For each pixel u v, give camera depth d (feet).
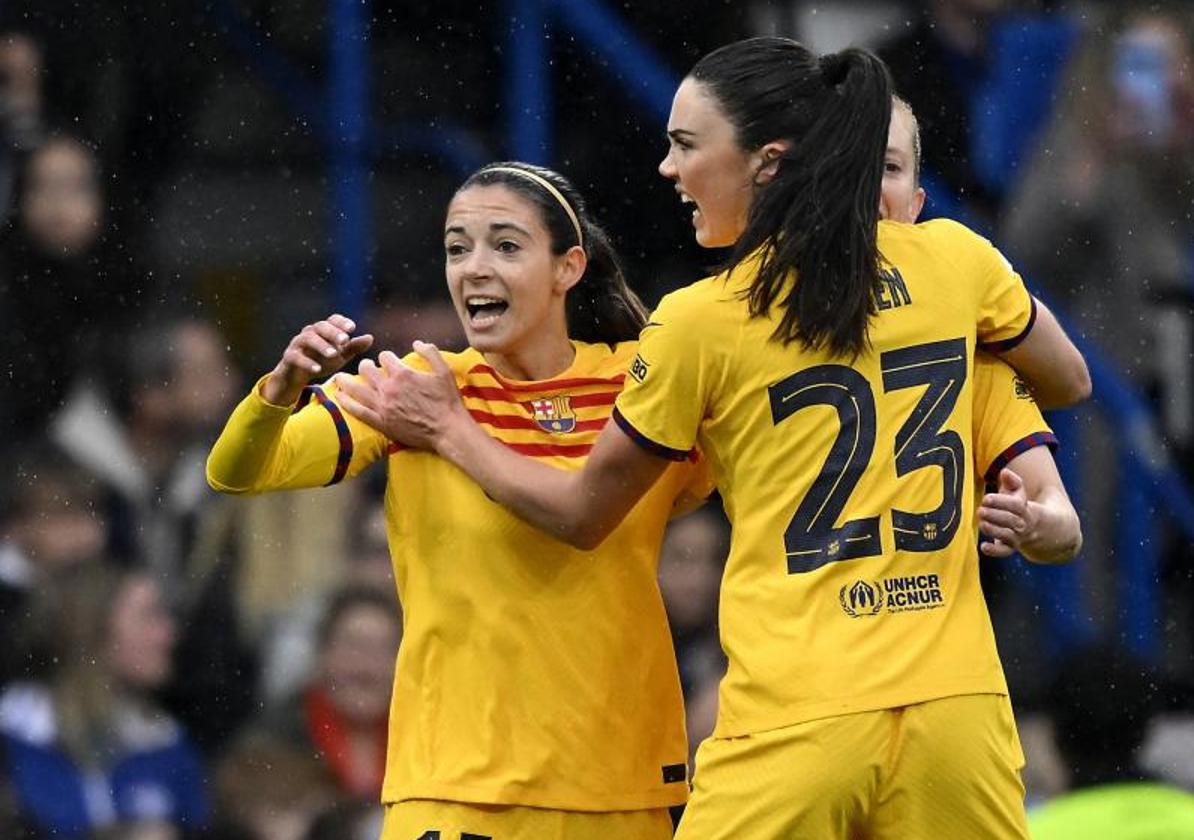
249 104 103.81
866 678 45.68
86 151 100.78
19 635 87.71
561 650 51.19
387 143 102.12
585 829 51.26
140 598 88.94
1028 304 49.80
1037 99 103.14
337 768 87.51
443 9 102.53
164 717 88.58
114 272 99.71
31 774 85.46
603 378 52.95
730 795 46.68
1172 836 46.50
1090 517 100.17
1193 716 88.69
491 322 51.83
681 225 100.07
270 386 49.06
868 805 46.19
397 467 52.26
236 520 92.94
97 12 102.01
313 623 90.74
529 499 49.29
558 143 100.17
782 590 46.60
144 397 96.58
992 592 98.89
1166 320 102.53
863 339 46.85
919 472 46.91
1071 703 86.02
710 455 48.49
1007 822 46.65
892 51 102.42
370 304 100.78
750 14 101.71
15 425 95.71
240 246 102.01
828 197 46.98
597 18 99.50
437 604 51.57
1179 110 103.96
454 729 51.44
